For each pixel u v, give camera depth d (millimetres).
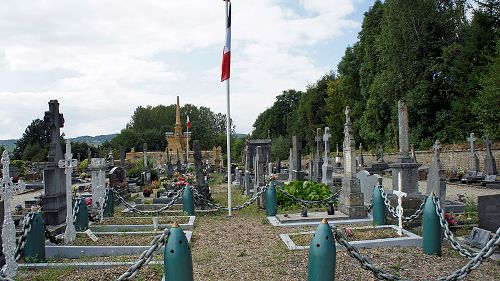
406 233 10789
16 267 7980
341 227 12070
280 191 16984
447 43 41219
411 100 41375
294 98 103875
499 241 7168
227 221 14773
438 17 41438
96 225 13203
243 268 8516
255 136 113750
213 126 118438
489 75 34938
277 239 11297
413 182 14805
